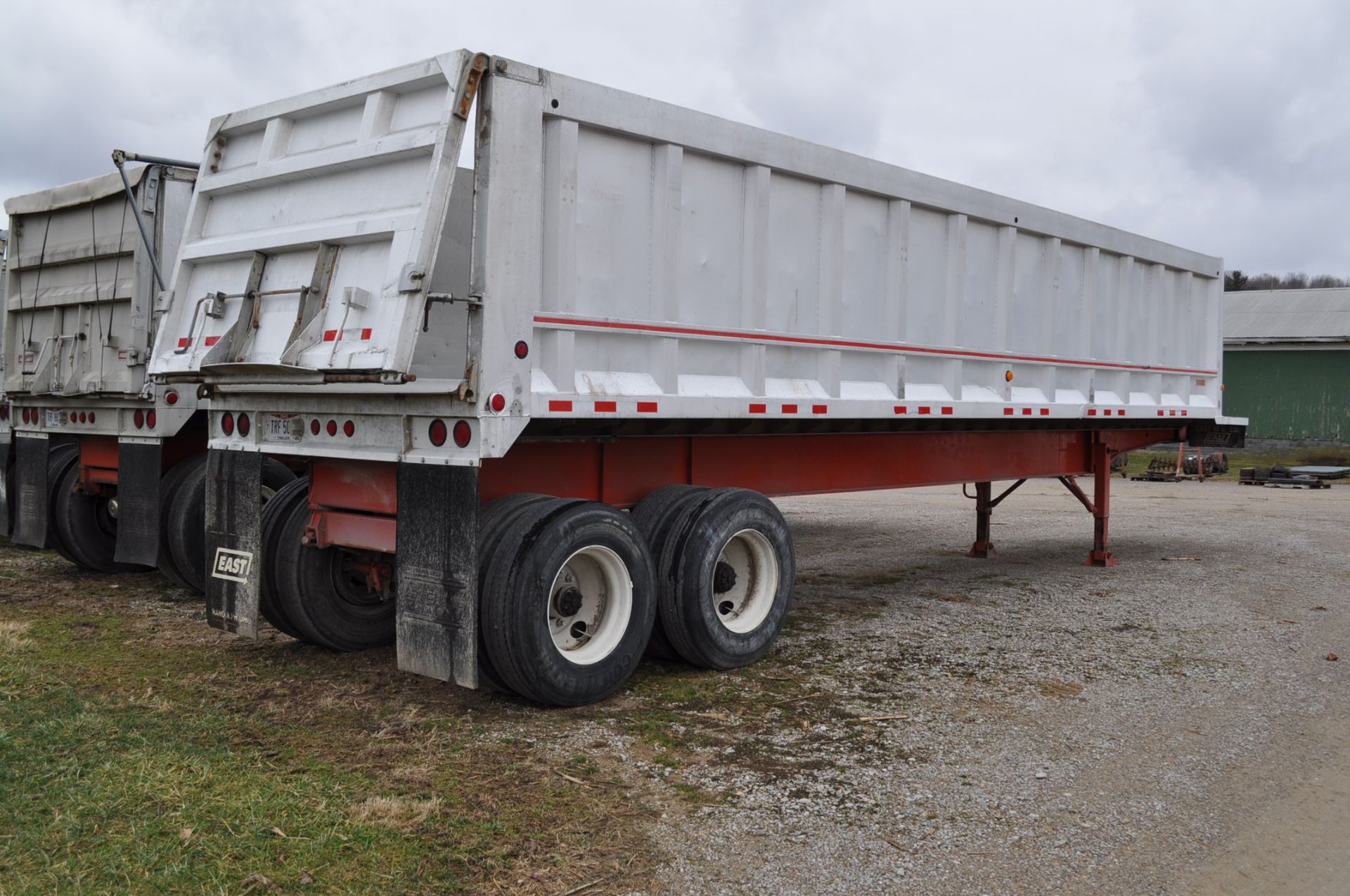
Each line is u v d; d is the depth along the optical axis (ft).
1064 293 28.37
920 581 29.32
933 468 27.17
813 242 20.85
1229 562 33.55
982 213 24.86
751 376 19.44
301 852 10.86
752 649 19.27
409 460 15.70
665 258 17.66
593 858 11.05
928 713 16.55
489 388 14.70
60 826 11.16
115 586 25.82
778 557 19.80
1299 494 61.87
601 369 16.90
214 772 12.98
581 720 15.79
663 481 20.02
